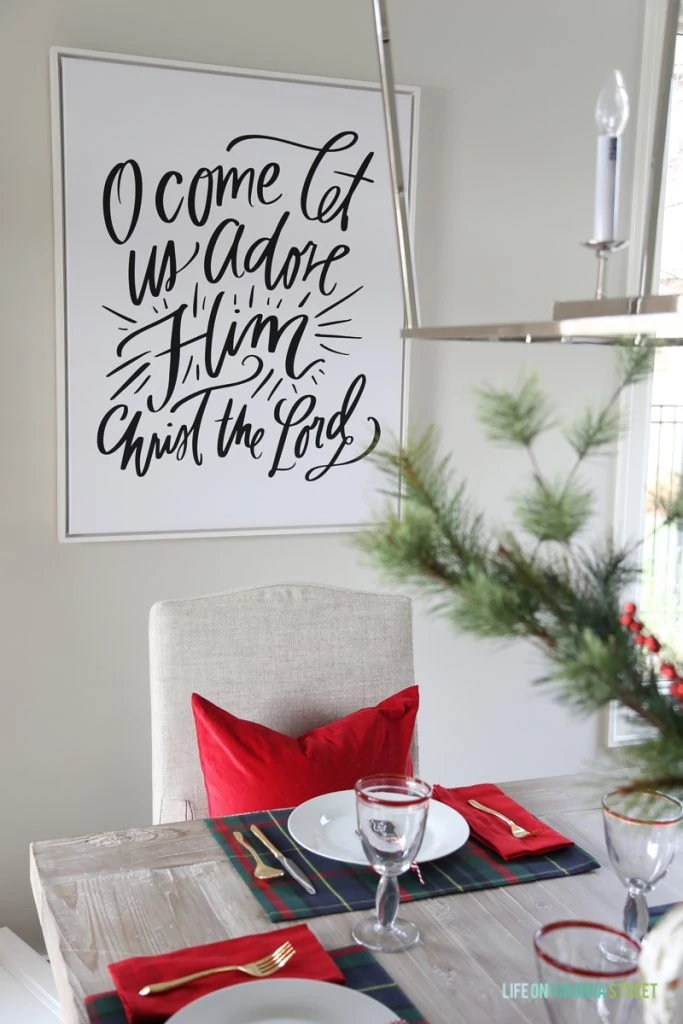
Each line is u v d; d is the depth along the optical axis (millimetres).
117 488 2348
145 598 2420
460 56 2539
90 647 2393
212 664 1812
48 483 2311
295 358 2455
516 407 826
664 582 2854
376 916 1217
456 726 2746
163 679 1791
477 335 1057
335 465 2521
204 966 1083
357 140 2439
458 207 2592
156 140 2277
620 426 900
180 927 1197
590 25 2652
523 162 2637
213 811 1675
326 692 1865
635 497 2820
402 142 2471
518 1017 1035
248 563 2494
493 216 2629
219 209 2346
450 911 1241
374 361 2525
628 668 698
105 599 2389
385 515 795
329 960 1102
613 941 874
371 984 1074
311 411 2486
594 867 1360
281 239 2404
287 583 1908
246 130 2342
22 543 2309
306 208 2416
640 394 2787
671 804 1102
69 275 2250
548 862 1364
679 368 2867
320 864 1349
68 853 1387
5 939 2186
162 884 1299
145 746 2461
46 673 2365
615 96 970
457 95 2551
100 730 2420
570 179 2691
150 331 2326
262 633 1849
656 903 1267
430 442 886
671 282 2840
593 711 698
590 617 726
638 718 704
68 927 1191
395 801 1138
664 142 1191
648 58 2699
